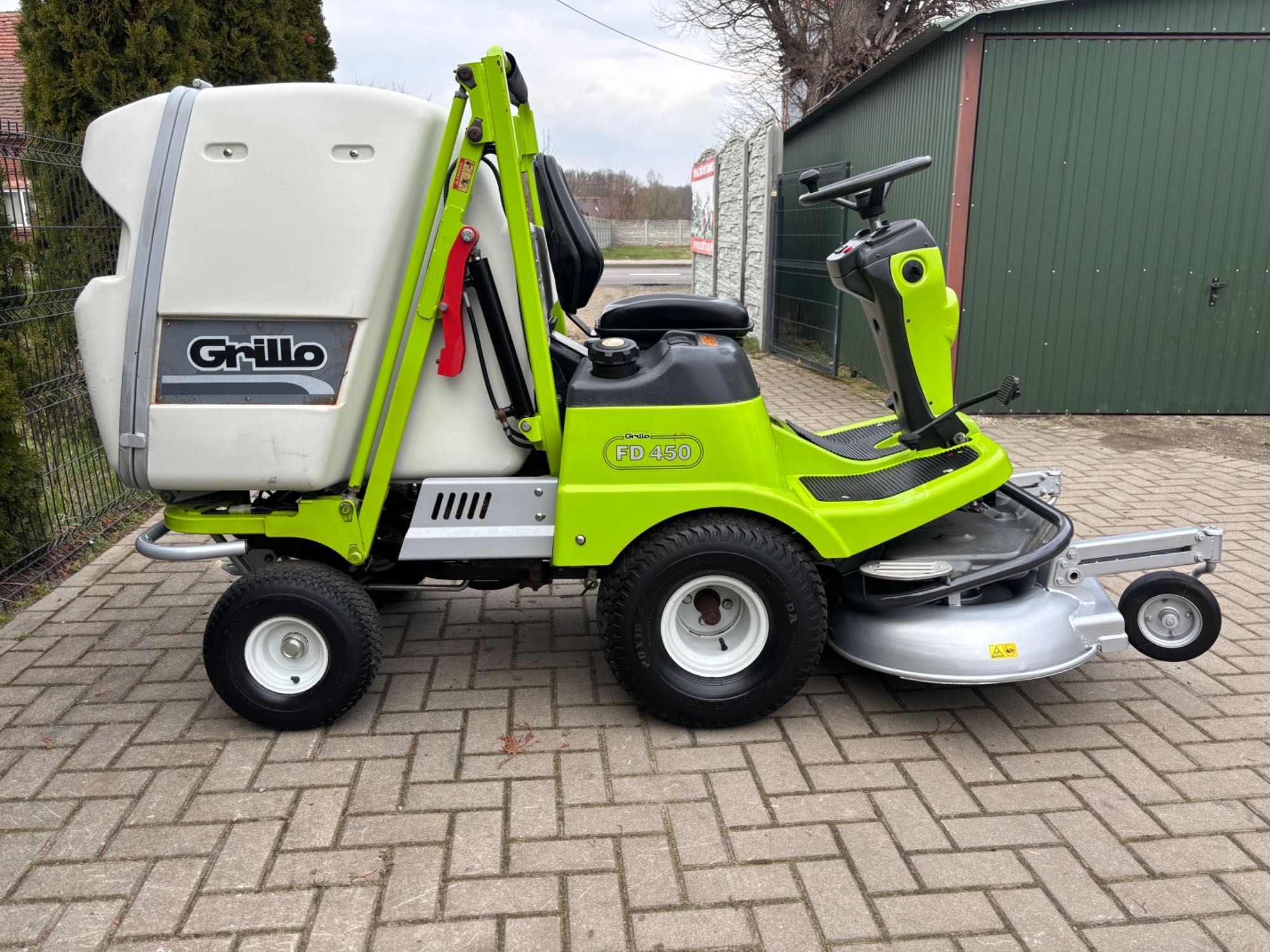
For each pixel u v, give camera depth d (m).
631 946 2.20
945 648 3.01
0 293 4.45
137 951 2.19
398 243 2.81
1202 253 7.50
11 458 4.27
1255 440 7.06
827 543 2.98
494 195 2.88
